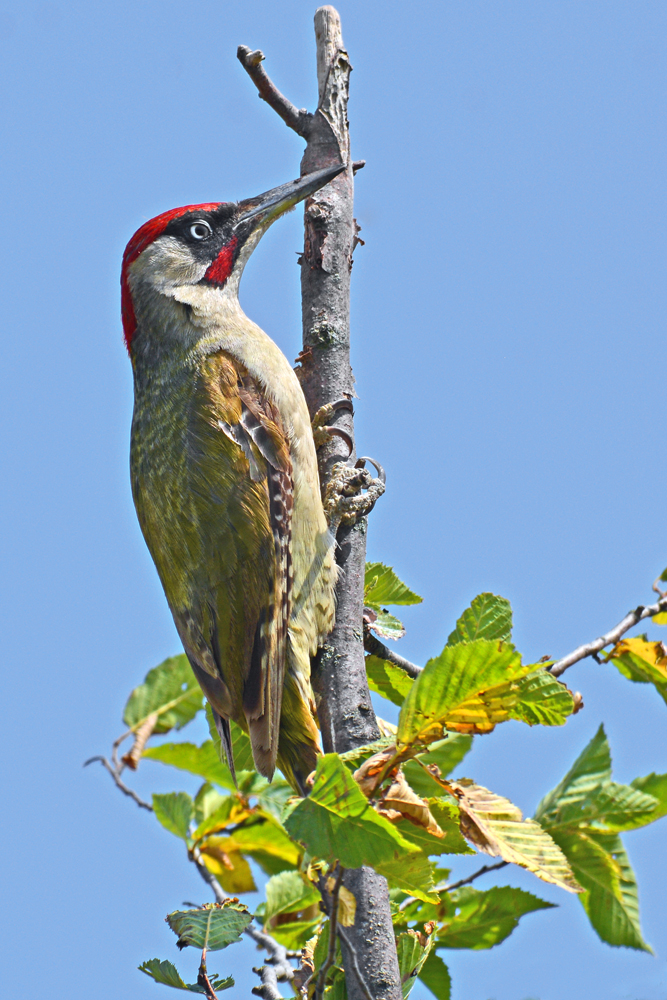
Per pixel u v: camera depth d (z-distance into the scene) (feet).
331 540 29.84
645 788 29.78
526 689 21.61
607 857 28.12
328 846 18.03
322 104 32.24
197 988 22.79
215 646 30.45
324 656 28.40
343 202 31.55
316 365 31.27
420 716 20.36
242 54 31.63
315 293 31.35
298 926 30.09
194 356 33.45
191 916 24.09
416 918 28.04
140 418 33.96
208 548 30.63
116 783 34.32
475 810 21.88
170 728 36.32
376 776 20.65
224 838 34.01
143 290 34.94
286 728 28.96
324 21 32.89
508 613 26.53
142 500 32.99
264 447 30.78
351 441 31.42
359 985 19.61
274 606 29.35
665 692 30.91
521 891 27.94
